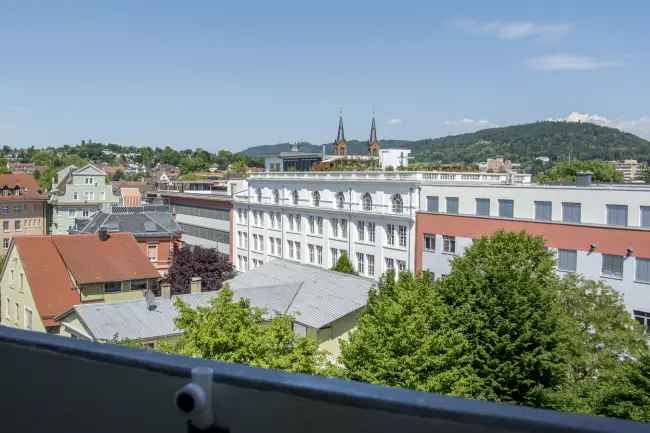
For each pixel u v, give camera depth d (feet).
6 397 11.14
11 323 151.94
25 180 341.62
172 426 9.02
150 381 9.16
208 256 198.08
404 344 73.82
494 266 94.12
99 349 9.86
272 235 252.42
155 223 226.58
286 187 243.40
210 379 8.46
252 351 68.54
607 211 145.69
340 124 359.25
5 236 328.29
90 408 9.98
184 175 655.35
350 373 76.23
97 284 141.90
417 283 96.07
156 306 109.19
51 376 10.41
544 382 88.28
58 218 336.70
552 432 6.24
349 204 209.97
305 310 117.08
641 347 82.58
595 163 363.35
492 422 6.58
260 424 8.20
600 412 72.64
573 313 98.12
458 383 73.87
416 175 189.26
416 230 183.62
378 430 7.34
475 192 171.53
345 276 135.54
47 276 143.02
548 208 156.97
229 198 280.51
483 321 89.76
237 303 73.97
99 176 345.72
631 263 134.72
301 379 8.01
